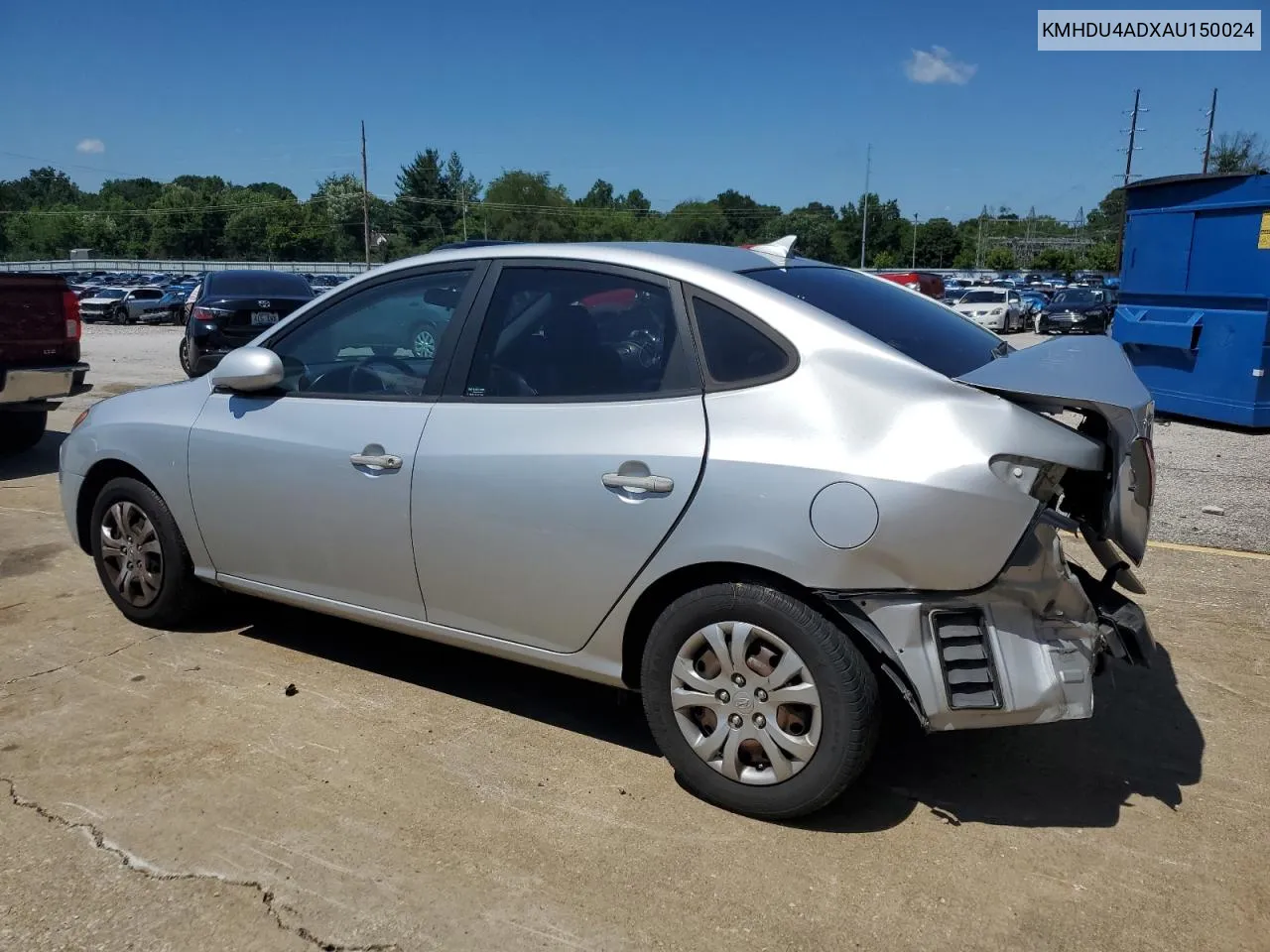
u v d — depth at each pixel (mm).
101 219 109312
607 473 3064
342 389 3814
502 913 2625
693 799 3160
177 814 3064
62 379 8094
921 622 2732
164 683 3975
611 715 3758
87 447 4500
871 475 2715
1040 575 2752
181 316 34562
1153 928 2562
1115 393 2711
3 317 7746
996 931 2551
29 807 3098
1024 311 35031
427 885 2738
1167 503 7016
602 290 3305
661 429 3018
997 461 2684
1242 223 10156
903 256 96688
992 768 3373
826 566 2756
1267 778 3295
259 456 3873
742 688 2959
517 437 3262
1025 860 2850
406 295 3732
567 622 3248
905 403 2801
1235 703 3836
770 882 2750
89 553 4773
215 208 107750
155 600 4430
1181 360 11023
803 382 2895
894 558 2707
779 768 2934
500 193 105312
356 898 2682
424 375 3605
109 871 2793
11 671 4086
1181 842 2938
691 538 2938
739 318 3047
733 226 104250
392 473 3508
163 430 4191
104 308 35344
